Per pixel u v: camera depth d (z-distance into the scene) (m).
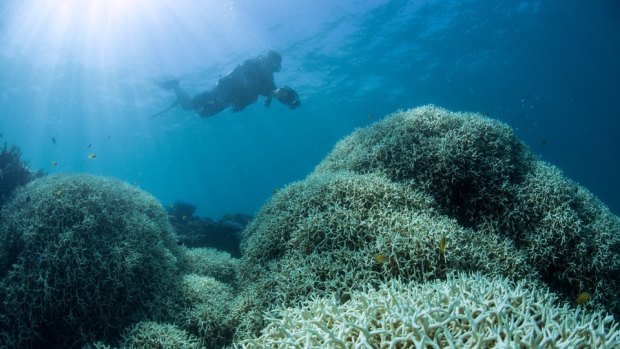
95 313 4.50
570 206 4.83
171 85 11.24
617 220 5.07
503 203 4.85
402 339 1.89
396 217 4.18
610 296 4.20
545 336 1.83
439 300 2.21
